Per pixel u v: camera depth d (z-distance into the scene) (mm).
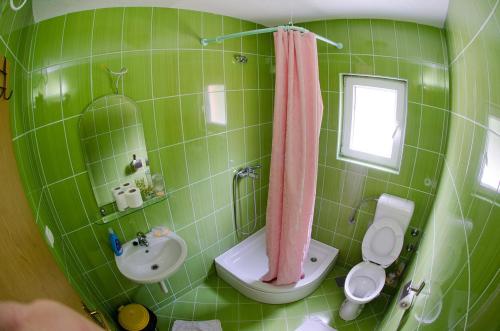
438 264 989
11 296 435
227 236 2568
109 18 1450
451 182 1201
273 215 1946
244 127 2340
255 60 2240
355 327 2064
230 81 2102
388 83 2010
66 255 1331
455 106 1342
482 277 514
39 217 1019
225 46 1982
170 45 1700
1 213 521
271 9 1732
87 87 1445
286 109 1624
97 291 1718
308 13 1821
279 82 1547
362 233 2480
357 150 2357
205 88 1954
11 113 871
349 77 2186
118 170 1661
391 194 2191
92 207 1594
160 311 2199
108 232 1697
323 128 2422
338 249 2697
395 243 2076
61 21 1301
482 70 733
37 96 1256
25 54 1083
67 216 1491
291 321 2123
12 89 842
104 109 1526
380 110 2197
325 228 2742
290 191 1767
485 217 592
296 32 1472
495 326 398
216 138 2148
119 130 1612
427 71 1745
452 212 1010
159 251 1891
